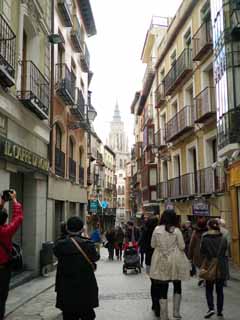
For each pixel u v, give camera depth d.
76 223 5.64
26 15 13.65
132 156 66.50
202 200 20.75
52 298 10.34
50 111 17.47
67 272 5.39
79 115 22.80
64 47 20.77
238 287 11.70
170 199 27.22
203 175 21.31
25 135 13.77
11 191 6.64
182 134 24.73
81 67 26.06
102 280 13.89
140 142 50.00
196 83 22.70
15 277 12.96
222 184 18.94
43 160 15.20
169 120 27.70
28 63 13.72
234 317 7.67
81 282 5.36
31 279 13.82
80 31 25.11
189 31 24.77
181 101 25.77
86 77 27.95
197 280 13.11
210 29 20.50
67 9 19.72
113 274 16.02
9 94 11.57
